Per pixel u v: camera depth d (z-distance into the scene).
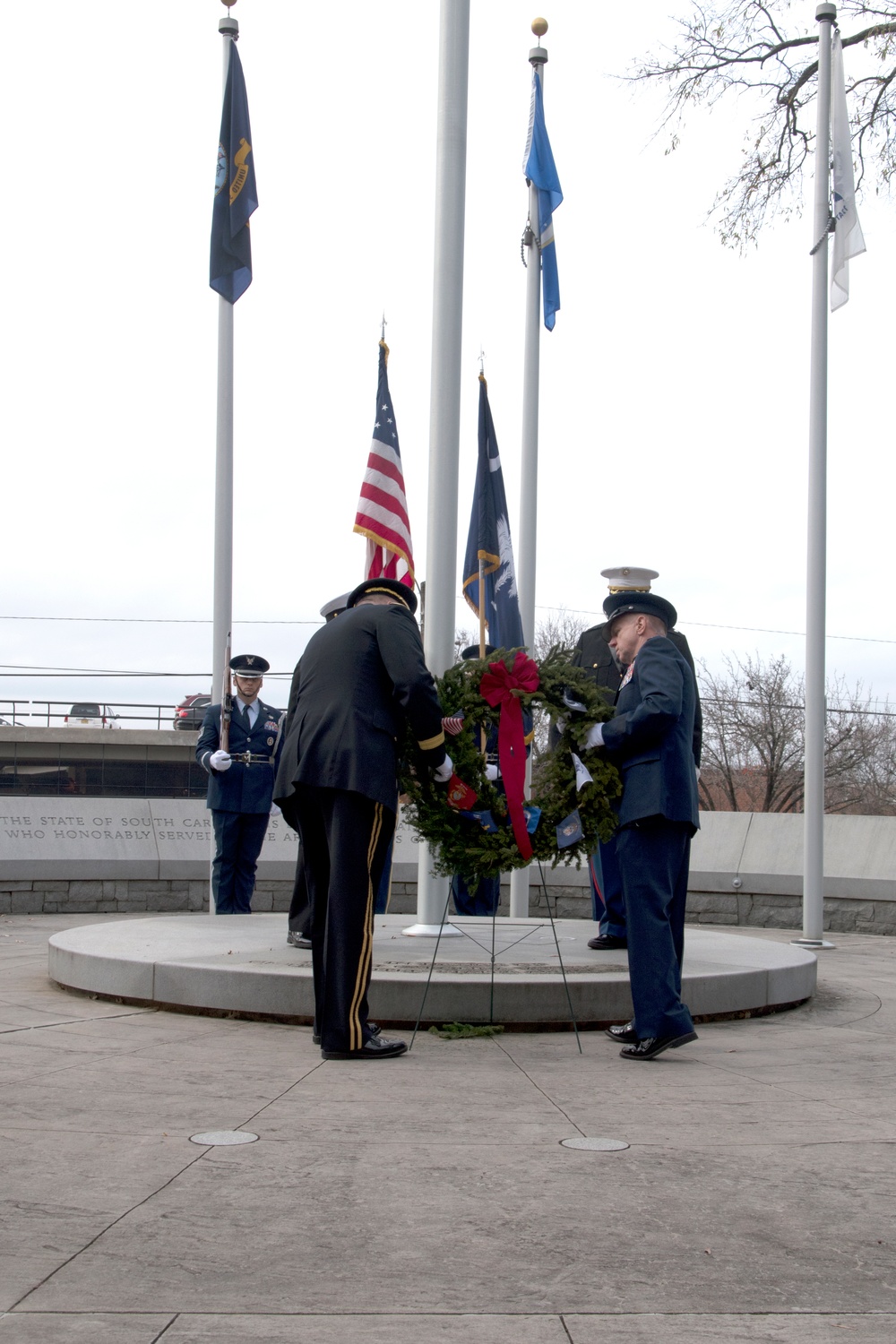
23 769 31.72
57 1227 2.85
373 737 4.88
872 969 8.52
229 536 10.49
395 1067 4.65
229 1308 2.42
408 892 12.69
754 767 40.28
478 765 5.35
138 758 31.95
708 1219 2.97
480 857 5.26
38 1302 2.44
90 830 12.42
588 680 5.41
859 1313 2.45
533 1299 2.48
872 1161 3.47
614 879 6.95
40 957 8.19
